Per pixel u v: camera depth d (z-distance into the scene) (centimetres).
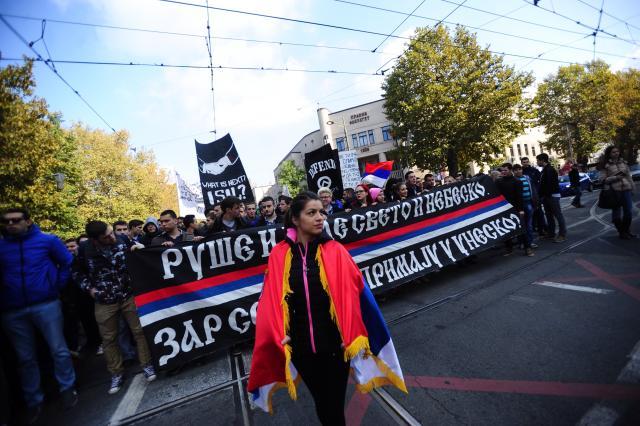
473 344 329
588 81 3278
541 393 247
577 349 295
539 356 293
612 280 433
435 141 2331
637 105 3556
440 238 558
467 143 2277
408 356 325
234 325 393
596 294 399
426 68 2250
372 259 496
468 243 580
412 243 530
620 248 565
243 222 516
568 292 418
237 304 399
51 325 318
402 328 390
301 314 180
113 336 354
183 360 363
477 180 625
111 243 354
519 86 2130
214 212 604
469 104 2192
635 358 269
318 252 187
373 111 3853
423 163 2470
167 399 315
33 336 316
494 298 436
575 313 361
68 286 462
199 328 379
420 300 474
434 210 563
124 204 2631
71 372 333
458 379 278
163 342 361
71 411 320
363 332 176
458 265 623
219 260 399
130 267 360
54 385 368
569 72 3453
